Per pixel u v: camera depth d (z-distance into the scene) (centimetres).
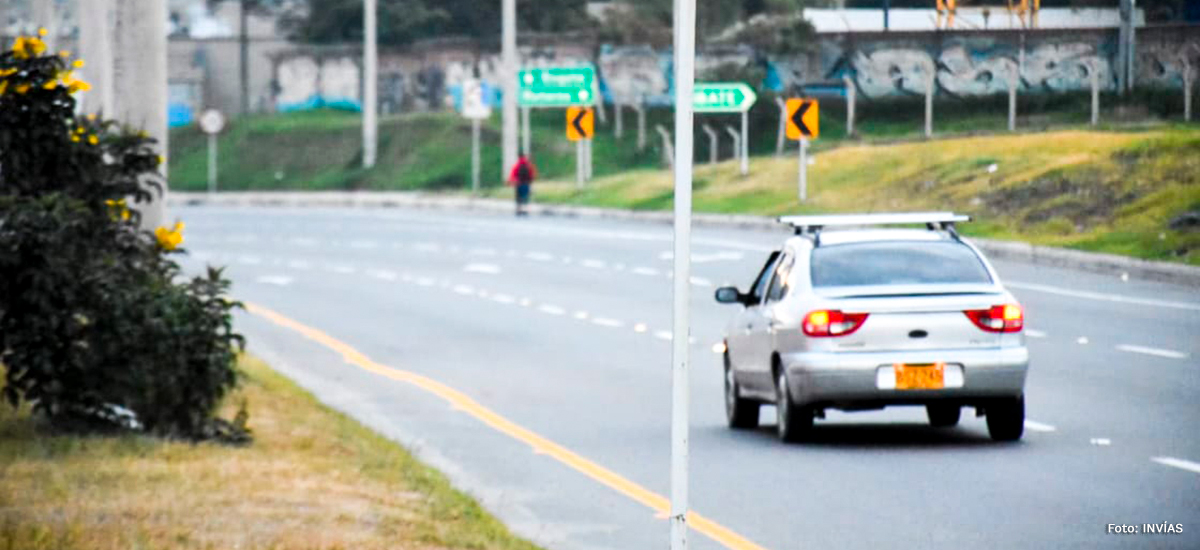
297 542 2947
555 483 4031
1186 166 10112
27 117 4203
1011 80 14025
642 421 5047
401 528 3147
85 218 4116
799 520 3422
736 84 15400
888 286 4269
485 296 9094
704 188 14600
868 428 4709
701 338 7088
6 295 4031
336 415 4938
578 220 14788
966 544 3131
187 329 4122
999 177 11412
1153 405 4862
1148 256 8669
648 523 3519
